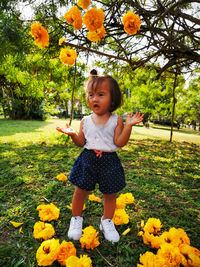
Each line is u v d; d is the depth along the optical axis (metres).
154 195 2.18
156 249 1.28
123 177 1.42
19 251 1.25
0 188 2.19
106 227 1.39
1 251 1.22
